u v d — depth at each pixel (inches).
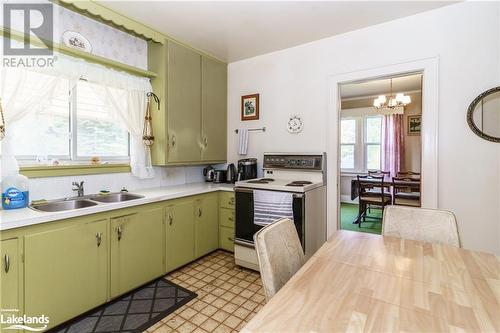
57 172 84.6
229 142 141.6
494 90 80.8
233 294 87.4
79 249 71.7
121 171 103.5
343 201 248.8
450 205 88.6
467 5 84.9
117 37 100.4
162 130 107.4
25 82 75.6
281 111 124.3
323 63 112.3
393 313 31.5
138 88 104.3
